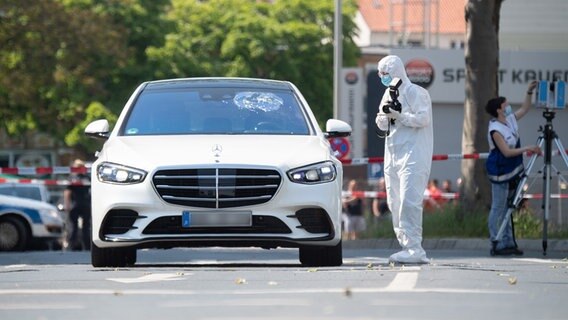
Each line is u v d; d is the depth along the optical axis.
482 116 51.56
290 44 130.88
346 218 79.06
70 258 41.97
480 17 51.31
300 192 28.77
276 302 20.53
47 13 101.69
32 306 20.52
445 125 96.25
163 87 32.88
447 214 52.31
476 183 51.75
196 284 24.00
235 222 28.53
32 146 140.00
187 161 28.75
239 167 28.64
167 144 29.80
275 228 28.70
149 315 18.98
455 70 95.69
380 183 89.06
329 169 29.31
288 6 136.50
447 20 176.88
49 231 62.34
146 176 28.77
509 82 93.88
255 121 31.30
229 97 32.28
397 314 18.81
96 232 29.19
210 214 28.50
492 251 41.06
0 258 42.31
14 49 101.25
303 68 132.25
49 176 112.75
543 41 110.81
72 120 114.50
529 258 38.66
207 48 128.88
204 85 32.91
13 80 101.75
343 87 93.12
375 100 93.44
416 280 24.52
